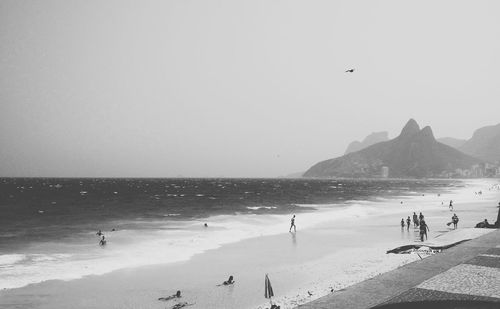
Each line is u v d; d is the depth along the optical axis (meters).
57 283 17.03
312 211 56.81
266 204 73.56
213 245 27.19
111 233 33.00
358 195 109.62
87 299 14.98
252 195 108.88
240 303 14.56
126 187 167.88
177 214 53.16
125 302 14.73
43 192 121.62
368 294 4.51
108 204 74.44
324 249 25.95
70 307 14.10
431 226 37.34
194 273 19.25
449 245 19.16
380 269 18.09
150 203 77.19
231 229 35.84
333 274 18.41
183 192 126.19
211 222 42.06
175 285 17.09
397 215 48.84
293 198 94.62
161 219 46.12
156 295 15.66
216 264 21.30
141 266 20.53
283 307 13.35
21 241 28.84
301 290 15.80
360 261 20.97
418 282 5.11
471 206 63.09
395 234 33.03
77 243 27.61
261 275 18.91
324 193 122.44
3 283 16.78
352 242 28.88
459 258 6.70
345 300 4.27
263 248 26.28
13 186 168.75
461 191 135.38
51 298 15.01
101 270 19.47
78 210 61.47
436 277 5.36
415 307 4.07
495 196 97.75
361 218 45.75
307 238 30.83
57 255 22.95
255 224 39.97
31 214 54.97
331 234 33.16
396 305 4.12
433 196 101.75
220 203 77.06
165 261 21.83
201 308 14.02
